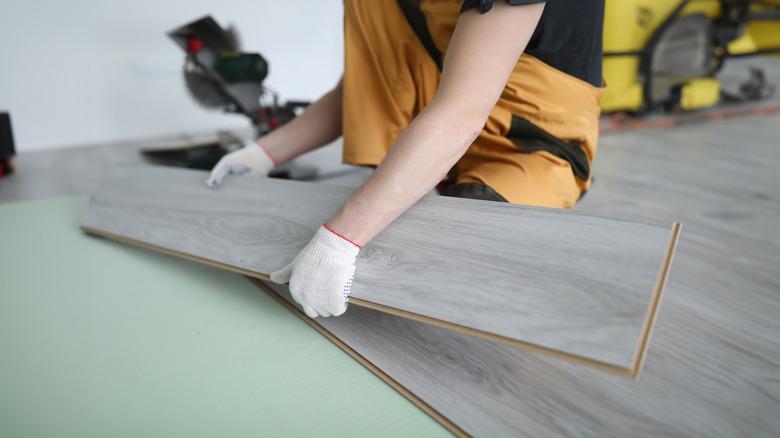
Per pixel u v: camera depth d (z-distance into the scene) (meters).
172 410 0.87
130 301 1.25
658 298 0.73
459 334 1.09
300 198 1.26
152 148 2.85
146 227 1.50
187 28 2.41
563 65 1.23
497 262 0.88
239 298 1.27
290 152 1.61
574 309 0.77
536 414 0.84
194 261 1.40
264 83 3.91
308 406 0.88
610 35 3.26
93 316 1.18
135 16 3.29
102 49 3.24
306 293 0.97
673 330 1.11
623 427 0.81
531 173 1.23
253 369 0.99
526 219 0.90
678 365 0.98
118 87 3.34
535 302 0.80
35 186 2.31
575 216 0.86
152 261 1.50
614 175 2.48
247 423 0.84
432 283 0.92
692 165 2.68
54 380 0.96
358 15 1.36
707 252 1.56
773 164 2.70
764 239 1.67
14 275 1.40
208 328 1.13
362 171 2.44
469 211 0.98
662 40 3.51
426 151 0.87
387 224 0.96
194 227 1.40
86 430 0.83
